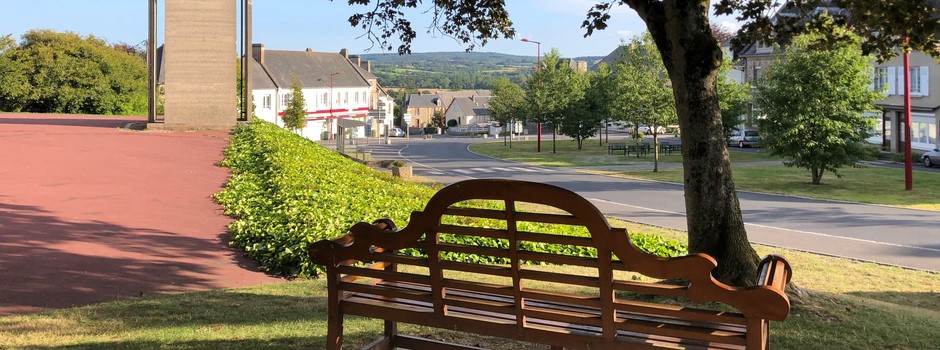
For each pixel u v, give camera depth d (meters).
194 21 23.59
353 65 111.50
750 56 61.94
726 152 7.31
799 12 9.72
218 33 23.78
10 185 13.33
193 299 7.17
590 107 62.06
